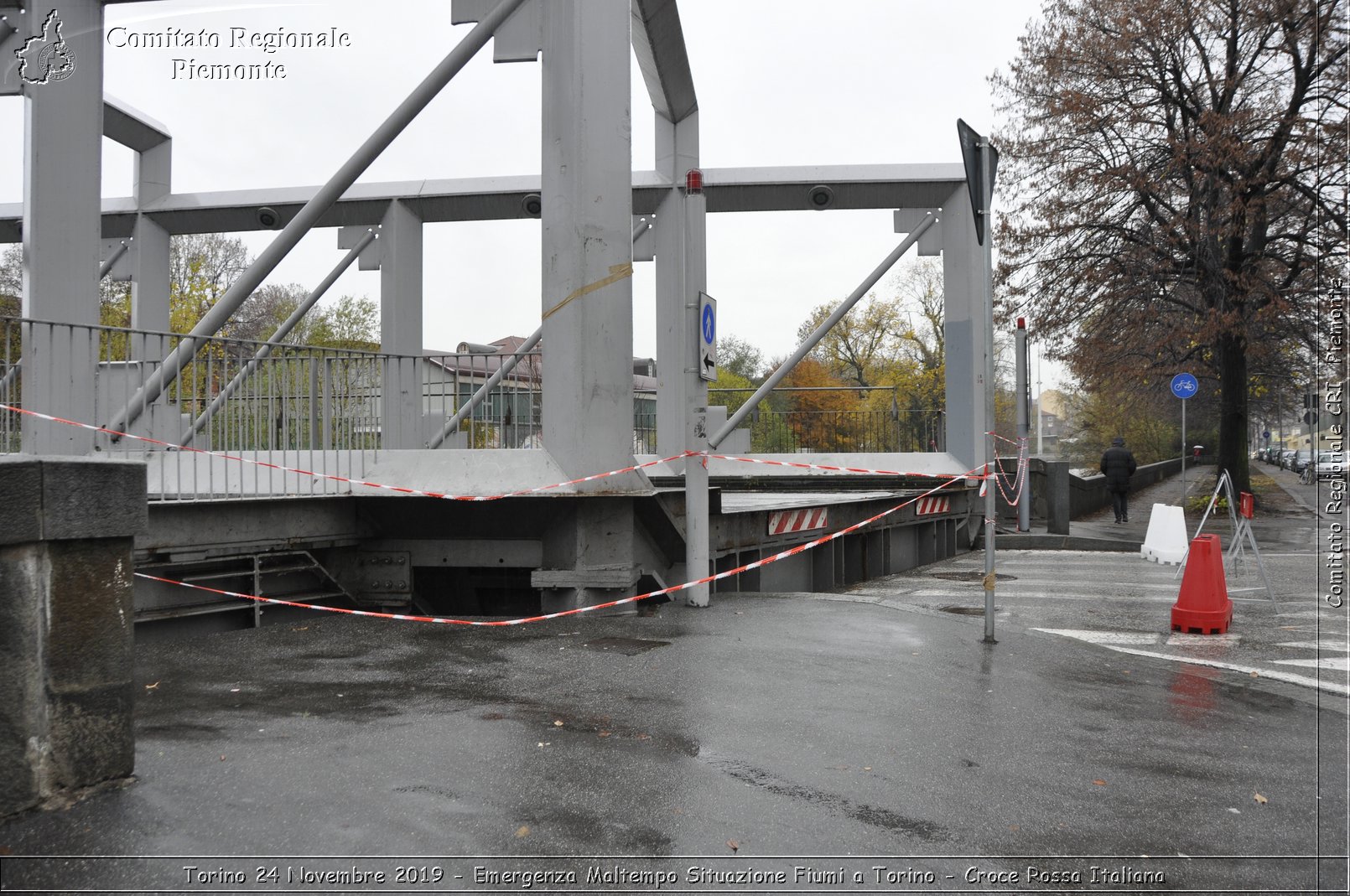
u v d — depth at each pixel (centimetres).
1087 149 2355
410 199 1296
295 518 826
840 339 5400
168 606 747
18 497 348
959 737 484
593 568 845
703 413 875
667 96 1177
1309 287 2300
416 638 715
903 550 1494
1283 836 365
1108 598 1092
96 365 735
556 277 838
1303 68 2184
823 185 1409
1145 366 2467
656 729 479
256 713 496
